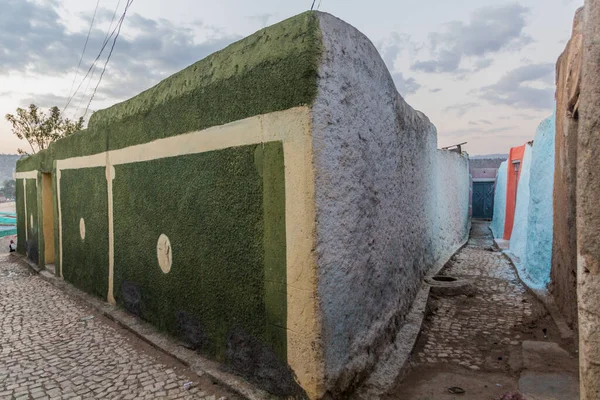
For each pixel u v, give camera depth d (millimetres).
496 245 11125
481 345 4094
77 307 5895
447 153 9641
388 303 3900
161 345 4152
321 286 2770
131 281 5113
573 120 4203
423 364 3693
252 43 3201
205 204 3701
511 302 5484
